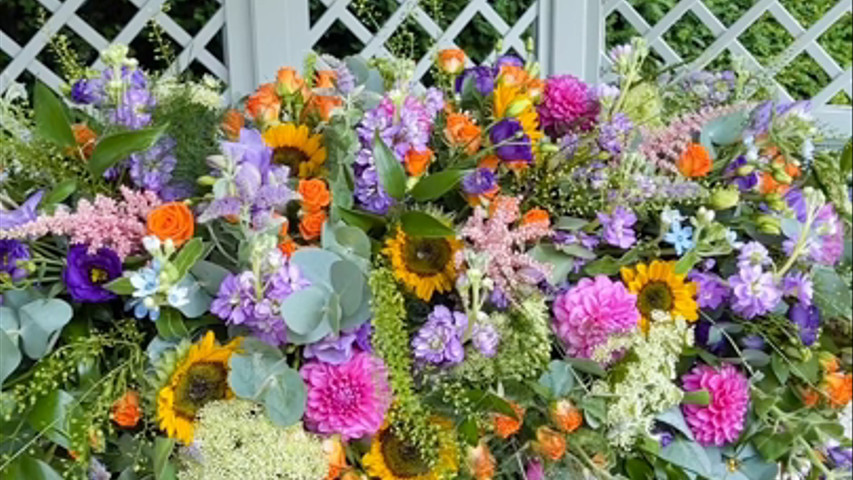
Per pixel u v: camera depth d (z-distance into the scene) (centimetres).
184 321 102
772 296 118
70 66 134
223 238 106
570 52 205
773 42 214
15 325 98
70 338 102
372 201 111
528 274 108
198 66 209
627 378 109
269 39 193
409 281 107
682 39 214
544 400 110
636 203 120
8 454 97
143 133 100
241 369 97
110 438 102
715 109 134
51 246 105
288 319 95
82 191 107
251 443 96
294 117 121
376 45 202
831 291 132
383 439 106
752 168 125
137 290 94
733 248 119
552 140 133
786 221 122
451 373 107
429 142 121
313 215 106
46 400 96
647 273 117
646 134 127
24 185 111
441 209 114
